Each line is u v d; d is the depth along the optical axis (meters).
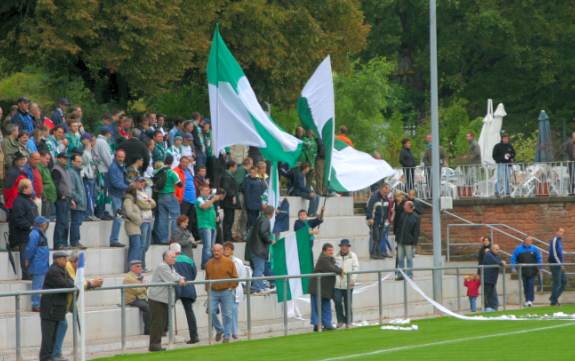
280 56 104.31
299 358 52.03
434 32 82.12
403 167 101.94
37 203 65.31
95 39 93.12
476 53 162.50
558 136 157.12
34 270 61.19
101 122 81.69
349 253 70.44
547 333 62.12
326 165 70.06
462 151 140.12
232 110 68.88
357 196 102.25
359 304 74.25
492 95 162.88
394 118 144.88
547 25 157.25
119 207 71.19
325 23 110.88
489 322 70.25
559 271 88.38
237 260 66.94
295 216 89.00
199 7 98.81
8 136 66.44
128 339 57.84
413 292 78.94
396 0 163.25
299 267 69.81
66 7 89.88
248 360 51.84
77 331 52.91
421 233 101.06
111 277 68.25
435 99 82.12
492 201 99.44
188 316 61.28
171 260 58.69
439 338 60.22
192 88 111.69
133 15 91.81
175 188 74.19
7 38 92.31
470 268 79.50
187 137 78.81
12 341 55.34
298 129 90.25
